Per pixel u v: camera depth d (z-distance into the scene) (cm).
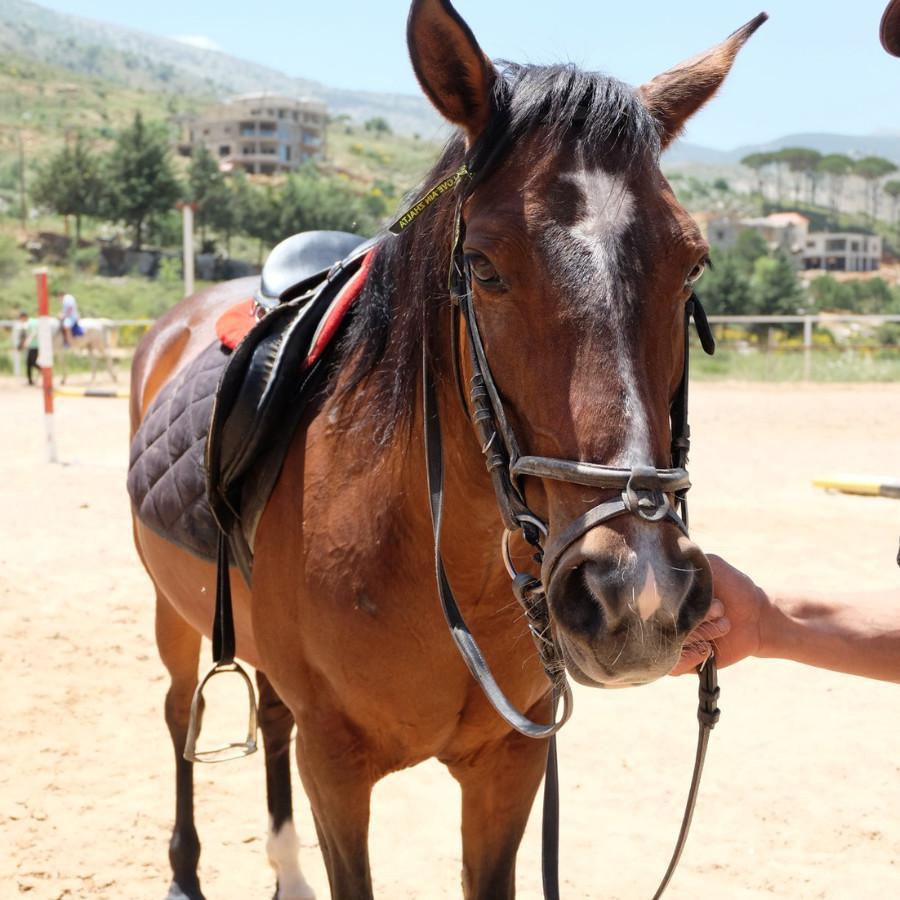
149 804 379
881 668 207
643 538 154
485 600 217
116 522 759
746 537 698
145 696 470
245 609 280
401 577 216
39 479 914
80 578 623
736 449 1090
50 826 361
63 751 416
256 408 243
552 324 163
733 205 17138
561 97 176
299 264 303
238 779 400
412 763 237
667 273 165
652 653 153
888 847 343
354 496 222
